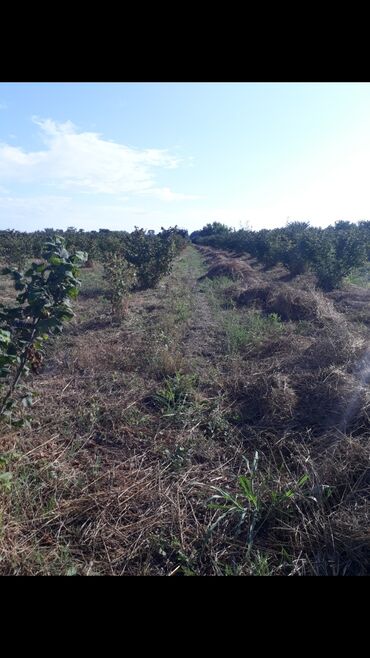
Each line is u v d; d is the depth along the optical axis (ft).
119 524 10.75
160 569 9.47
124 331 27.76
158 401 17.07
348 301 34.60
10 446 13.35
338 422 14.80
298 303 30.94
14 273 11.15
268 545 10.13
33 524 10.37
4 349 10.43
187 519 10.96
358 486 11.53
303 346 21.94
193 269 73.82
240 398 17.62
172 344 23.90
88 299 40.24
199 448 13.98
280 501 10.96
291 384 17.57
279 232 67.51
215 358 22.35
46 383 18.88
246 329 26.71
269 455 13.75
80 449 13.79
